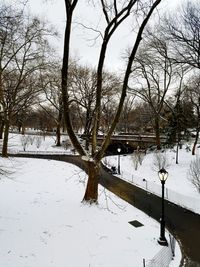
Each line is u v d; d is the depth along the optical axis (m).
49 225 12.61
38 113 68.81
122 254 10.69
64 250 10.54
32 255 9.88
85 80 38.25
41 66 32.66
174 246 11.79
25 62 31.11
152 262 9.74
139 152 35.88
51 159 36.19
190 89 37.50
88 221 13.48
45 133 66.62
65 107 14.98
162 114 47.66
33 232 11.73
